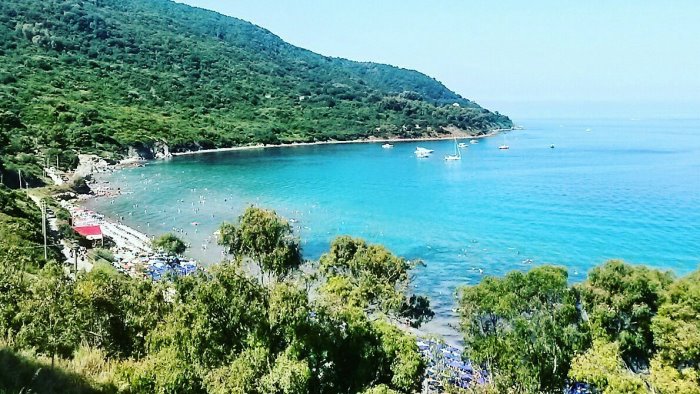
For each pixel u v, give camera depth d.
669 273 38.28
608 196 151.88
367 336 33.41
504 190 165.88
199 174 189.38
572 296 39.84
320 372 30.08
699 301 30.34
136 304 35.03
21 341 26.62
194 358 27.56
